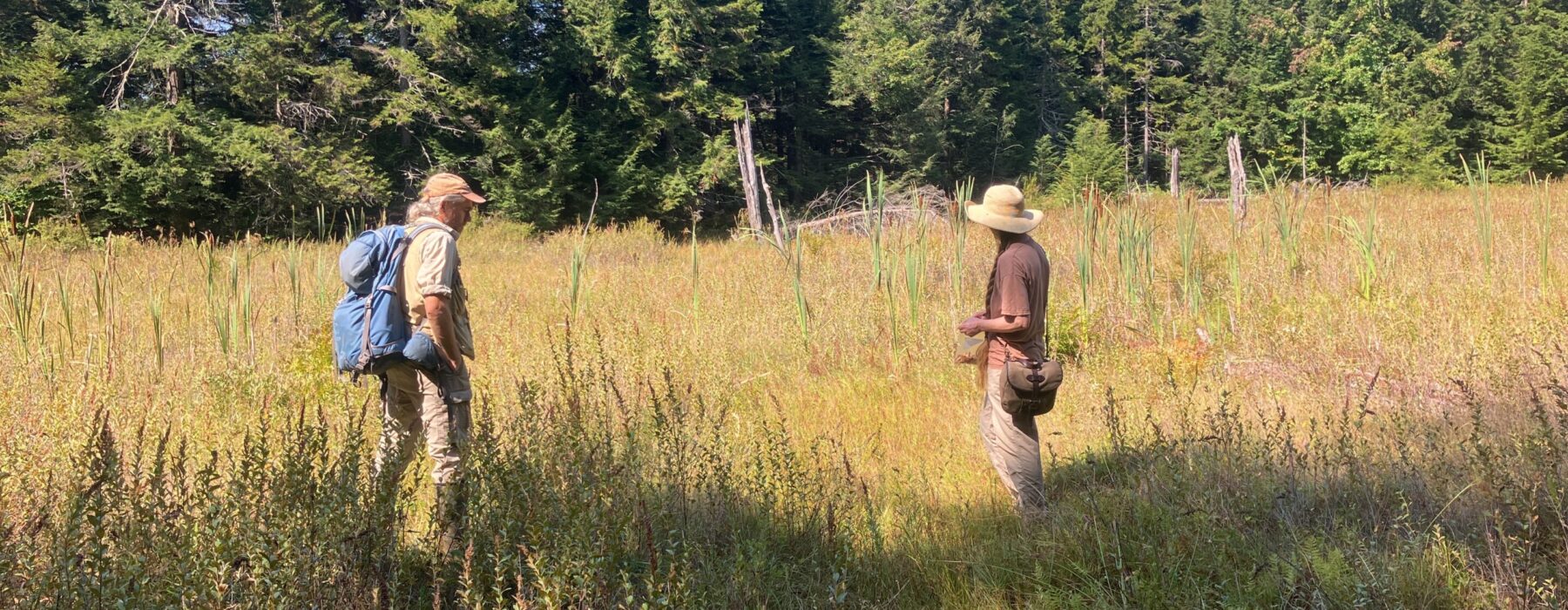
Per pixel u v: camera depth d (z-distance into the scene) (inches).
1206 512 135.7
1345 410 157.8
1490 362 217.3
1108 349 274.1
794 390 257.1
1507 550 115.3
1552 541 122.8
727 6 1306.6
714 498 148.9
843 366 281.6
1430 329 257.1
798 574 134.8
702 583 120.0
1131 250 323.3
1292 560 121.6
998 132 1605.6
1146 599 119.4
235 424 210.4
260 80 1027.9
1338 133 1713.8
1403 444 155.6
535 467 130.0
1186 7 1863.9
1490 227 372.5
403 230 148.3
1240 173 484.4
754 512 150.4
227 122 1003.9
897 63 1422.2
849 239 589.6
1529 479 131.5
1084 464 178.2
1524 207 528.4
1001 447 161.5
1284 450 150.4
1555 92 1416.1
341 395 230.1
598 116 1300.4
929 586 134.1
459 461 132.6
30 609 96.3
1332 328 274.5
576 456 131.0
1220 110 1723.7
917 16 1536.7
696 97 1302.9
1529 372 197.5
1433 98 1630.2
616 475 131.0
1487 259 337.1
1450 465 148.6
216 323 291.1
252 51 1014.4
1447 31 1758.1
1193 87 1803.6
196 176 950.4
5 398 207.0
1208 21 1801.2
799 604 124.0
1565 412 151.5
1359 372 234.8
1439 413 194.7
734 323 329.4
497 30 1208.2
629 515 118.7
